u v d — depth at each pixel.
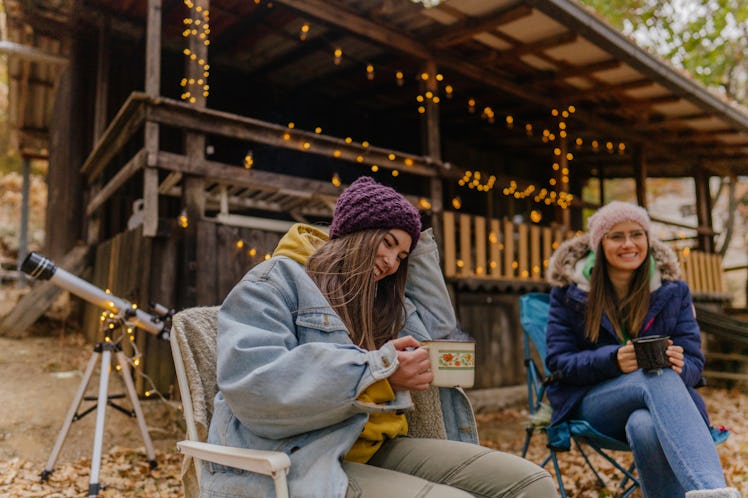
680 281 2.65
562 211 7.75
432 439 1.57
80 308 6.87
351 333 1.56
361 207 1.63
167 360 4.57
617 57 6.04
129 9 6.86
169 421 4.29
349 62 7.77
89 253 6.80
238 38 7.30
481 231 6.41
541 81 7.05
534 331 3.05
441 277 1.94
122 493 3.23
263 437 1.42
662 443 1.97
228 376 1.37
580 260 2.74
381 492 1.30
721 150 9.32
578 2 5.32
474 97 8.34
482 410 6.04
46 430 3.98
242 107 8.37
